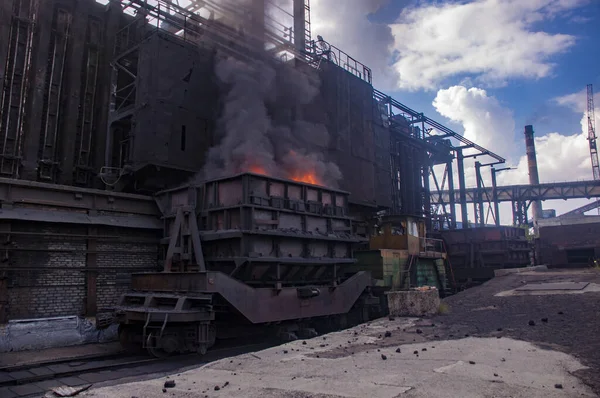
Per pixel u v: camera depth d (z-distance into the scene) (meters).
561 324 8.84
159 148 15.59
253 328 11.65
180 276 10.58
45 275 12.08
